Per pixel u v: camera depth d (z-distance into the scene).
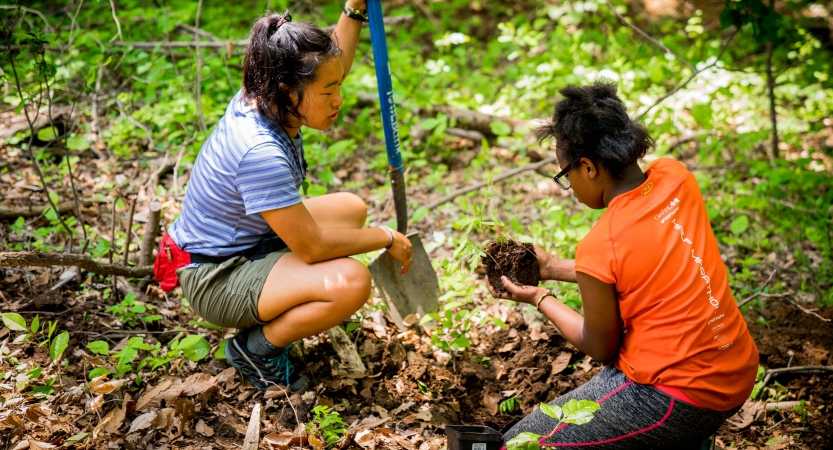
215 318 2.78
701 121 4.71
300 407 2.71
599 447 2.30
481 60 6.75
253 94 2.48
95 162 4.41
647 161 4.85
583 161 2.20
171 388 2.64
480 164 4.85
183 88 4.95
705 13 7.58
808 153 4.94
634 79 5.60
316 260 2.60
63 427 2.45
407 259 2.85
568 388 3.04
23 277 3.28
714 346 2.15
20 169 4.18
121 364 2.60
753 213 4.40
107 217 3.90
